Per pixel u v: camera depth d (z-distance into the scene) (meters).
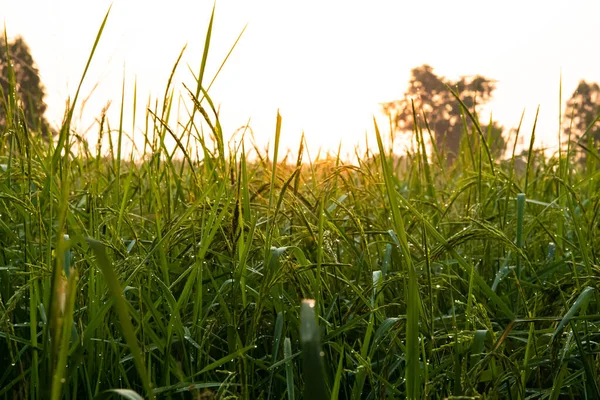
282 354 1.70
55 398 0.93
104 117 2.07
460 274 2.24
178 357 1.61
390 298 1.99
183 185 2.56
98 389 1.50
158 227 1.73
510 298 2.06
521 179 3.25
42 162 1.92
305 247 2.09
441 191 2.91
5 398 1.47
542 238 2.46
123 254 1.70
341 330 1.57
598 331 1.69
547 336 1.68
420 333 1.62
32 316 1.46
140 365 0.88
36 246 1.96
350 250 2.11
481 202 2.37
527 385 1.75
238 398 1.33
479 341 1.40
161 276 1.82
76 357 1.38
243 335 1.77
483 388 1.66
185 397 1.60
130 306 1.55
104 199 2.24
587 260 1.68
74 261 1.70
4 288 1.80
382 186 2.46
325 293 1.91
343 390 1.69
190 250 1.96
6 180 2.05
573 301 1.73
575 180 3.42
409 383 1.24
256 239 1.87
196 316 1.61
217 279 1.90
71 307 0.92
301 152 1.83
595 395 1.49
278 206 1.58
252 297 1.84
